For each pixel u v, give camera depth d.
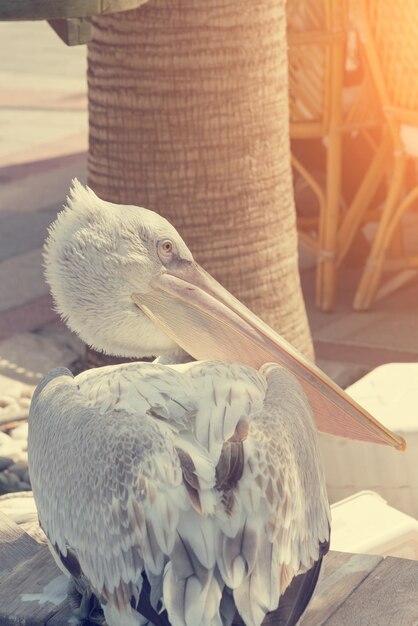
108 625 2.65
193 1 5.07
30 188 10.01
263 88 5.29
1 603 2.96
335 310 7.22
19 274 7.95
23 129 12.50
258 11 5.19
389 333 6.82
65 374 2.88
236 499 2.37
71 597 2.92
